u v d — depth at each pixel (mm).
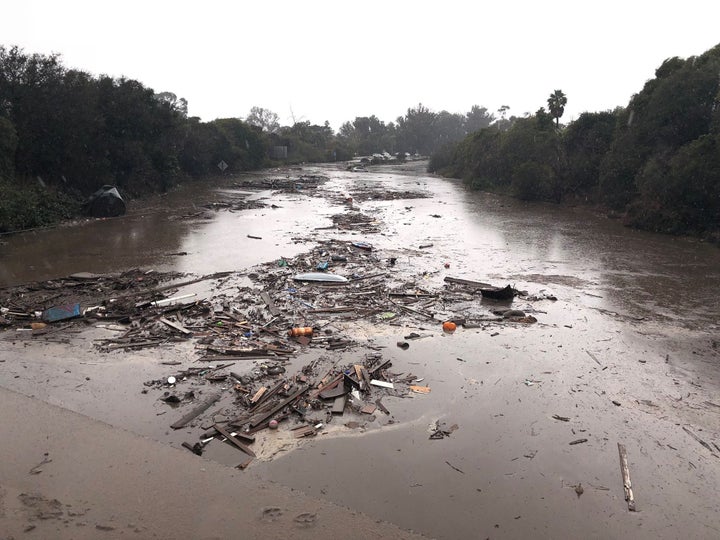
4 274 16094
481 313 13180
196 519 5742
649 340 11492
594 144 34344
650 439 7785
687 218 23859
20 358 10062
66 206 26188
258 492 6297
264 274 16250
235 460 7137
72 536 5359
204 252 19422
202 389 9062
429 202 35719
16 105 26078
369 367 9992
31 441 7141
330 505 6129
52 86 27062
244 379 9391
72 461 6723
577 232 24734
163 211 29688
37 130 26734
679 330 12102
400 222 27031
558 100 41938
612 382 9539
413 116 112312
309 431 7844
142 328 11680
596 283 16016
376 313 12969
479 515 6223
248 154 63500
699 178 22938
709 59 26953
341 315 12805
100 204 26953
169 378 9320
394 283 15664
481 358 10516
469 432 7918
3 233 21797
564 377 9719
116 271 16594
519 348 11023
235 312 12781
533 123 43062
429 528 5992
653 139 28094
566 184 35375
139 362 10031
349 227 25016
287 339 11281
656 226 24750
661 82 27594
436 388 9273
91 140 30031
